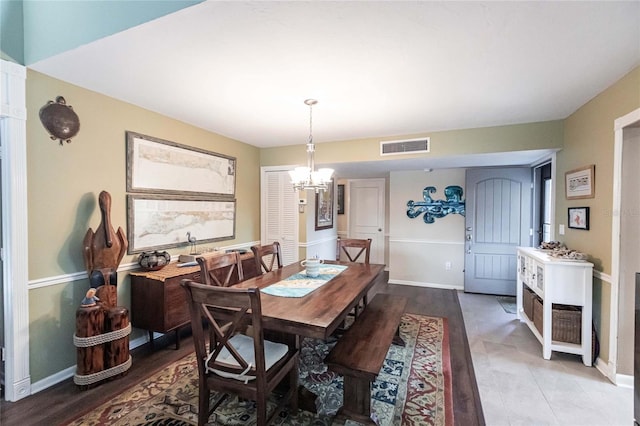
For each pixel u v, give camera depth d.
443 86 2.42
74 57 1.98
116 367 2.32
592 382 2.32
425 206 5.24
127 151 2.82
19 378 2.10
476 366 2.55
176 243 3.34
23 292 2.13
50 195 2.29
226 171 4.09
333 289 2.28
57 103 2.30
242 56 1.95
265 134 3.99
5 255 2.09
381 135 4.01
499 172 4.63
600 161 2.53
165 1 1.55
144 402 2.05
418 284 5.30
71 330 2.43
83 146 2.49
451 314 3.83
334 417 1.83
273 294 2.15
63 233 2.37
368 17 1.55
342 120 3.33
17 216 2.09
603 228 2.49
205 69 2.14
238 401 2.07
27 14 2.09
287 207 4.73
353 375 1.72
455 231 5.10
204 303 1.59
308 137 4.12
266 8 1.47
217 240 3.93
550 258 2.76
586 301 2.57
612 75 2.21
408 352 2.79
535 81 2.32
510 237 4.60
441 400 2.09
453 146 3.71
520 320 3.61
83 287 2.51
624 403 2.07
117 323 2.33
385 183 6.41
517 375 2.42
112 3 1.71
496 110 2.99
